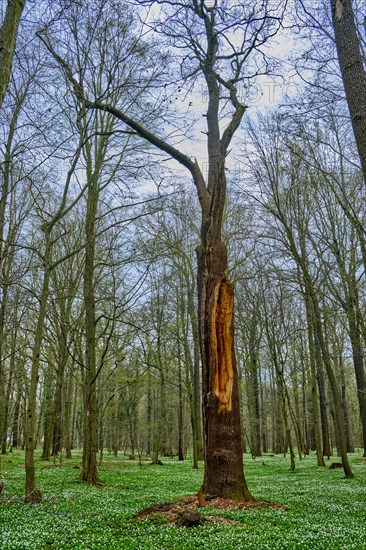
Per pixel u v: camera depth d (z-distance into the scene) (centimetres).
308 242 2225
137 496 1239
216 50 1373
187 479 1794
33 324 2600
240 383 3978
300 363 3584
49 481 1559
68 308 2419
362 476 1803
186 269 3023
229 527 803
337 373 4044
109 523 862
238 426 1119
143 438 5019
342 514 965
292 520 878
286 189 1948
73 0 1014
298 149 1612
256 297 2847
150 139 1333
